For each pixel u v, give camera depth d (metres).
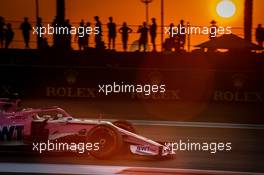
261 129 52.84
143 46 88.62
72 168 30.16
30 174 28.33
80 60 89.25
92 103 75.06
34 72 80.38
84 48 89.69
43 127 33.47
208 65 89.31
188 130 50.38
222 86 79.81
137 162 32.41
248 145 41.69
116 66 84.31
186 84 79.94
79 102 75.81
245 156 36.56
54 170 29.59
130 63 88.62
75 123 33.50
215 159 35.03
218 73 79.75
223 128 52.88
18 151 33.91
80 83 80.31
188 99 79.94
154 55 88.56
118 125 35.97
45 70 80.38
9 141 33.81
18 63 87.31
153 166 31.41
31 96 80.38
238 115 66.06
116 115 63.00
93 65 89.06
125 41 87.81
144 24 87.31
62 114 34.50
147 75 80.06
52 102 74.81
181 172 29.81
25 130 33.56
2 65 80.25
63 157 33.56
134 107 72.06
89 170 29.66
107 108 69.88
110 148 32.53
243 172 30.72
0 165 30.86
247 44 86.88
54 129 33.47
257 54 89.38
